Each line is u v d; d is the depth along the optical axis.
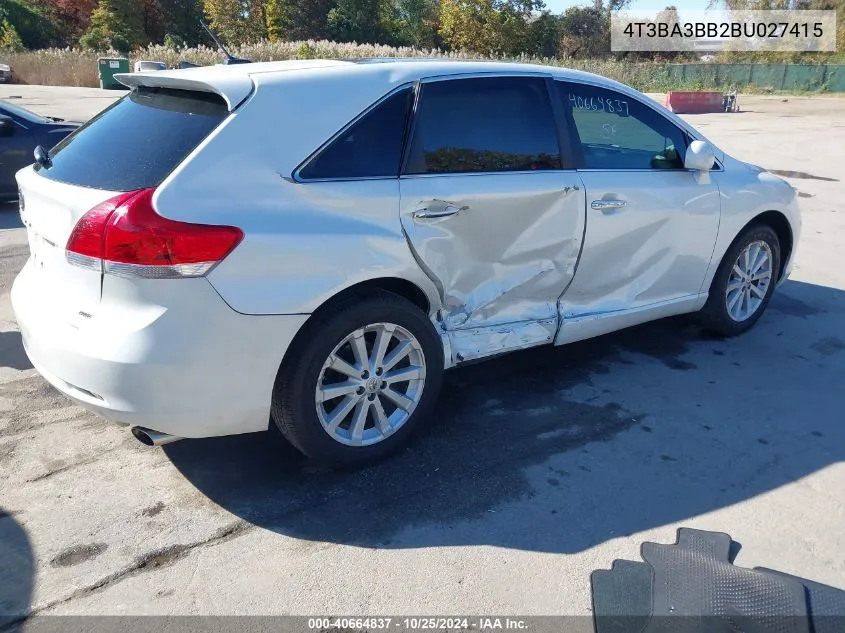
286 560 2.83
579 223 3.94
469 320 3.75
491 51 52.50
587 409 4.05
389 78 3.41
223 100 3.08
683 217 4.43
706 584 2.68
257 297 2.89
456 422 3.88
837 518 3.11
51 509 3.11
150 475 3.38
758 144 15.97
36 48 59.97
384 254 3.24
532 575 2.75
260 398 3.02
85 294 2.93
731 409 4.07
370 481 3.34
